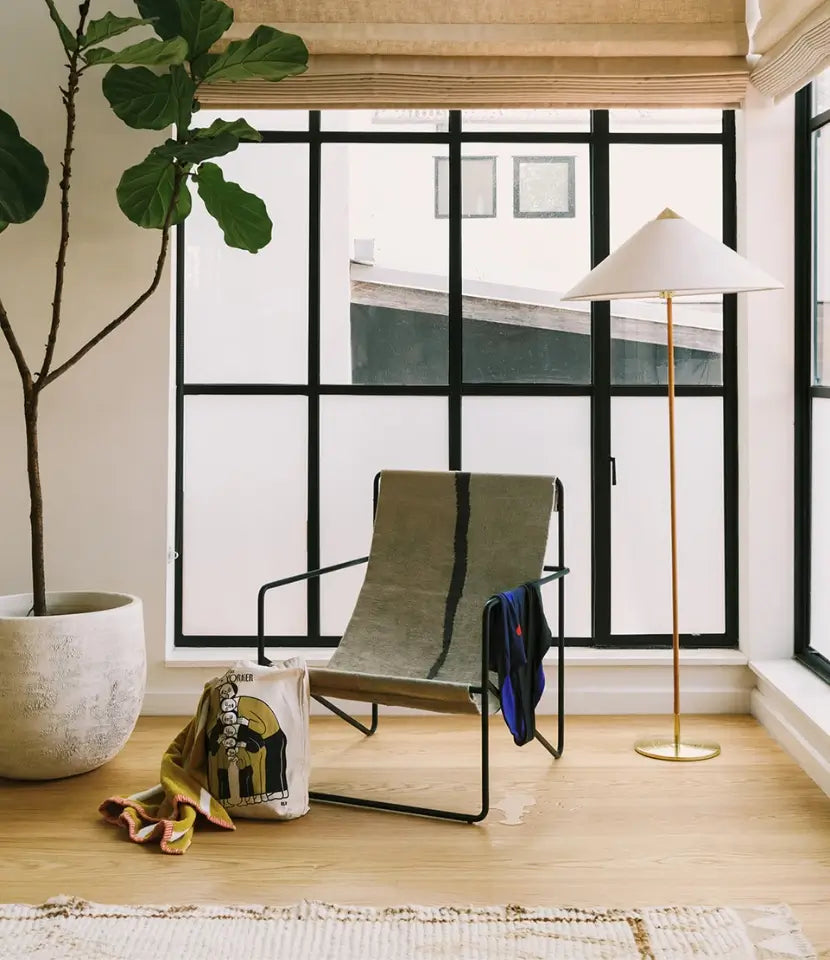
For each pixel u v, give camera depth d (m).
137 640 3.05
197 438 3.77
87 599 3.28
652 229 3.06
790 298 3.59
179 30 3.16
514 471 3.79
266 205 3.75
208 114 3.74
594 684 3.68
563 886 2.35
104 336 3.28
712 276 2.91
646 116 3.73
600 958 2.04
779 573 3.62
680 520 3.79
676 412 3.77
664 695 3.67
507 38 3.47
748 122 3.56
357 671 3.05
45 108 3.55
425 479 3.30
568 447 3.79
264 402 3.77
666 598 3.81
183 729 3.23
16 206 2.92
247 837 2.64
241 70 3.17
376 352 3.78
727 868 2.43
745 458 3.65
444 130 3.74
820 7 3.00
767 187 3.57
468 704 2.71
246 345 3.77
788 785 2.96
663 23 3.48
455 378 3.76
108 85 3.15
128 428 3.60
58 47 3.54
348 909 2.23
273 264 3.76
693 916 2.19
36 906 2.23
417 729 3.52
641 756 3.22
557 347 3.78
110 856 2.51
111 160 3.57
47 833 2.64
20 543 3.61
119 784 2.98
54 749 2.88
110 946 2.08
